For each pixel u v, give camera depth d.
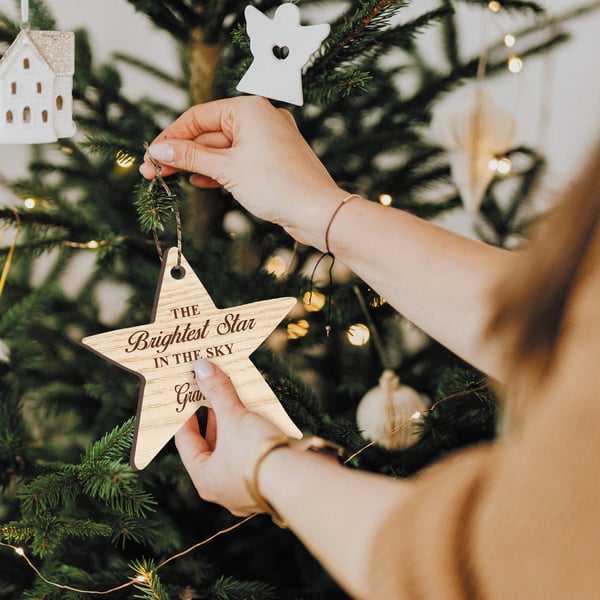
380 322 1.22
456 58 1.26
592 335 0.54
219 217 1.11
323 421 1.02
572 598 0.54
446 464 0.60
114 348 0.79
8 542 1.04
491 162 1.14
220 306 1.05
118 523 0.95
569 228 0.54
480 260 0.77
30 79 0.80
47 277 1.21
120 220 1.12
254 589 1.00
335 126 1.19
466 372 1.02
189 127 0.85
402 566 0.59
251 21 0.86
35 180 1.14
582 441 0.54
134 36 1.56
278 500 0.68
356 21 0.93
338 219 0.80
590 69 1.70
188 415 0.80
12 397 1.07
